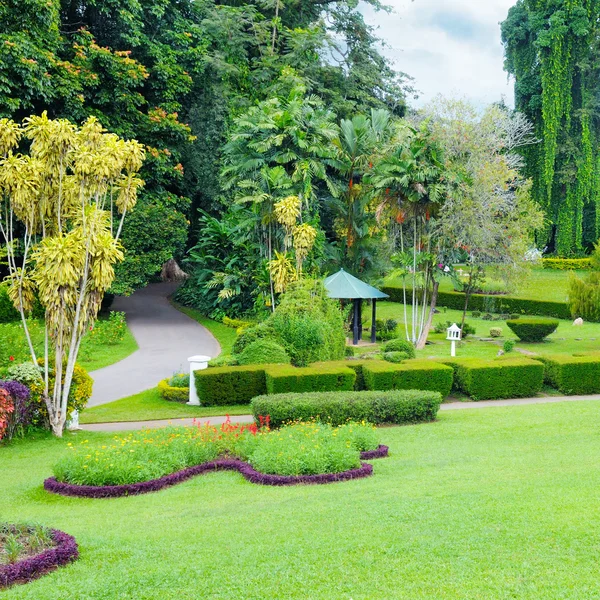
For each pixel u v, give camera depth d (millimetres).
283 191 31953
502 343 29656
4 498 9953
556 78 48969
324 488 9672
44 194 15141
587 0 49219
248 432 12352
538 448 11562
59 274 14141
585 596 5480
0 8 28281
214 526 7723
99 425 16156
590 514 7129
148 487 10180
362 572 6094
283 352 19438
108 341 28891
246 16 40906
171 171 35656
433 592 5668
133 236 33688
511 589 5652
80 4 35781
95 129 15250
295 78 38062
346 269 36750
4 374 15508
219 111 37312
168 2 36375
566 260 50156
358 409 14438
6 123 14531
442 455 11438
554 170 51219
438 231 27953
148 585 6082
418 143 28062
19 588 6141
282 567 6273
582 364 18656
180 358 26391
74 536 7527
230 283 34781
